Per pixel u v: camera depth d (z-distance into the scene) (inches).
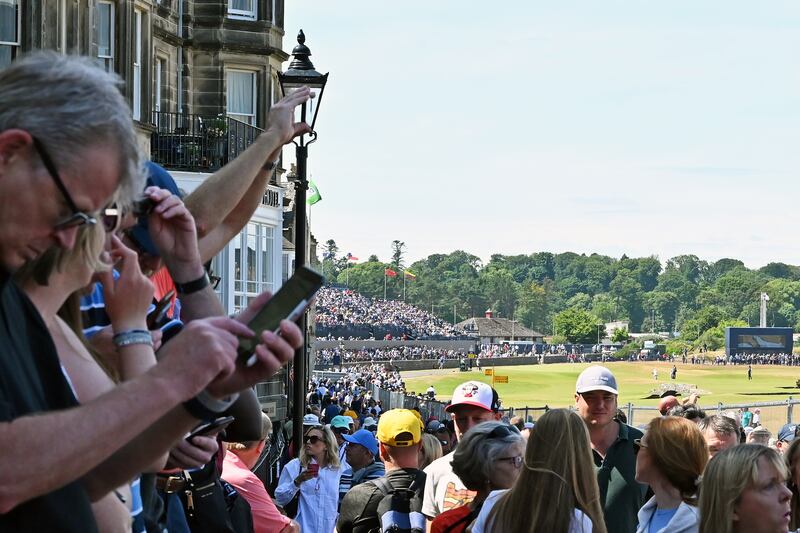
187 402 110.2
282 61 1386.6
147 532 153.5
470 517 266.1
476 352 7460.6
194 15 1314.0
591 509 235.1
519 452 264.5
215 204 187.0
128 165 108.5
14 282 107.9
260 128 1349.7
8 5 939.3
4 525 98.3
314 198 1649.9
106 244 122.5
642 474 289.0
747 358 7598.4
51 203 104.0
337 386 2573.8
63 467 96.3
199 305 156.6
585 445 237.1
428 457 435.8
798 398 4119.1
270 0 1352.1
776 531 247.0
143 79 1145.4
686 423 285.4
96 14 1018.1
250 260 1300.4
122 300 130.0
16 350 103.2
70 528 101.3
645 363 7352.4
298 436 652.7
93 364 125.3
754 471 244.5
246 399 174.1
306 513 467.2
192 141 1176.2
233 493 239.8
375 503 339.6
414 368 6018.7
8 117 102.2
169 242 155.0
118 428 98.7
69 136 103.0
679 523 275.0
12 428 95.6
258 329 108.3
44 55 106.0
